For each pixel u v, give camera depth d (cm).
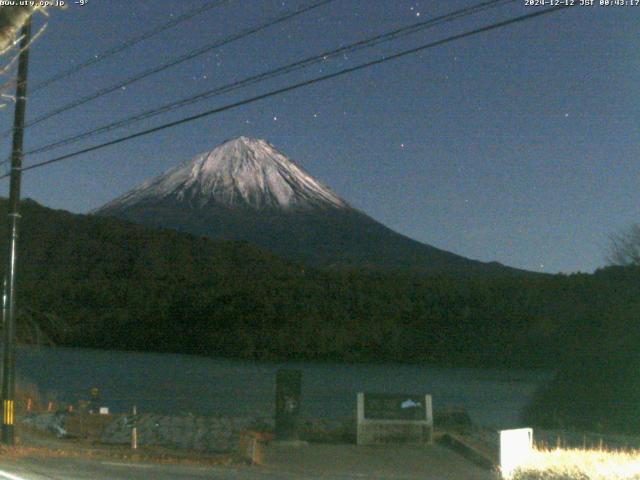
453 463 1988
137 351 8631
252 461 1903
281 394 2200
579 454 1761
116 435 2384
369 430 2241
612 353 3766
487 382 5903
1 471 1524
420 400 2284
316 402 4306
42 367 6178
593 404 3500
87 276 10950
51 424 2541
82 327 8856
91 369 6191
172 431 2336
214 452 2164
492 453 2030
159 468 1711
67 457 1889
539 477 1599
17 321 4384
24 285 9781
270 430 2405
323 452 2083
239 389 5069
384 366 7525
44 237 12062
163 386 5131
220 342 8588
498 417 3769
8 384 2081
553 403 3697
